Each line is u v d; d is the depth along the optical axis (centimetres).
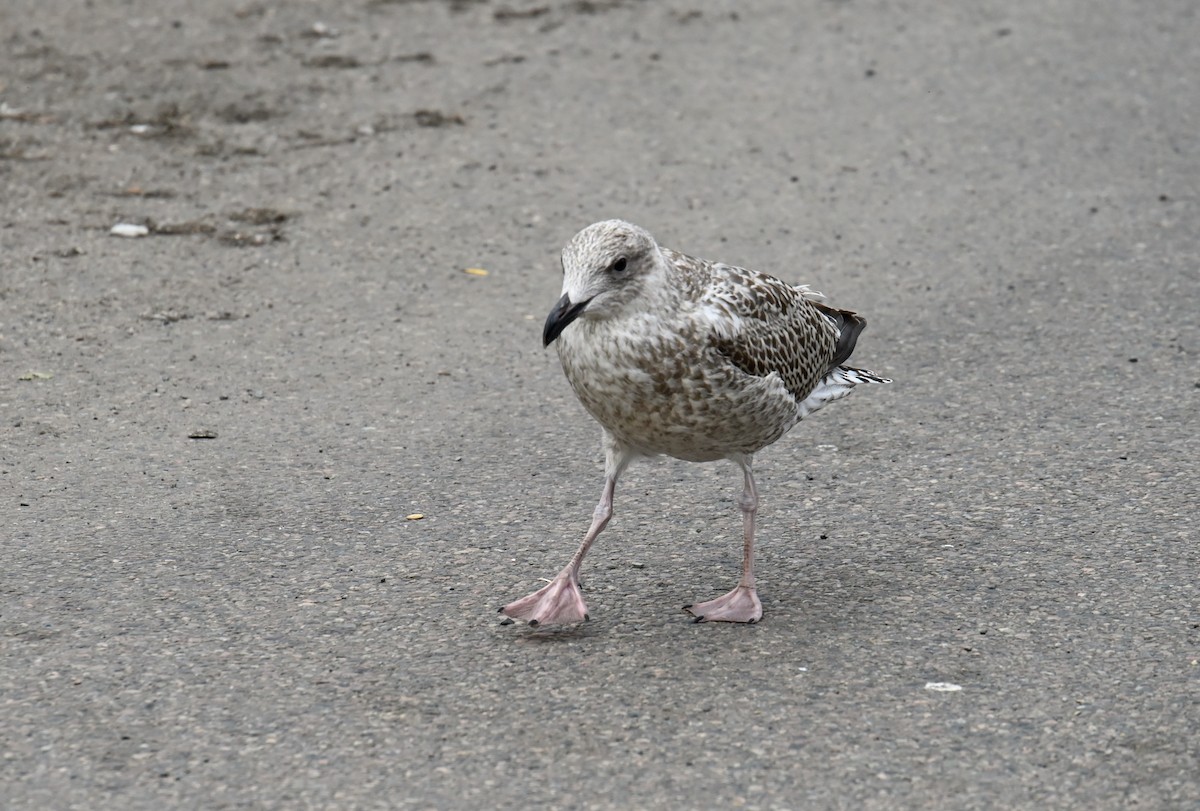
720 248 1490
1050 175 1697
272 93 1859
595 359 802
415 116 1814
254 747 711
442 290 1391
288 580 890
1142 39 2169
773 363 849
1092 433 1120
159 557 914
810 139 1794
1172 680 777
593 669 791
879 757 708
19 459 1048
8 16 2092
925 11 2295
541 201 1600
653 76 1981
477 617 851
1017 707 752
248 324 1302
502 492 1027
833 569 918
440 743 717
